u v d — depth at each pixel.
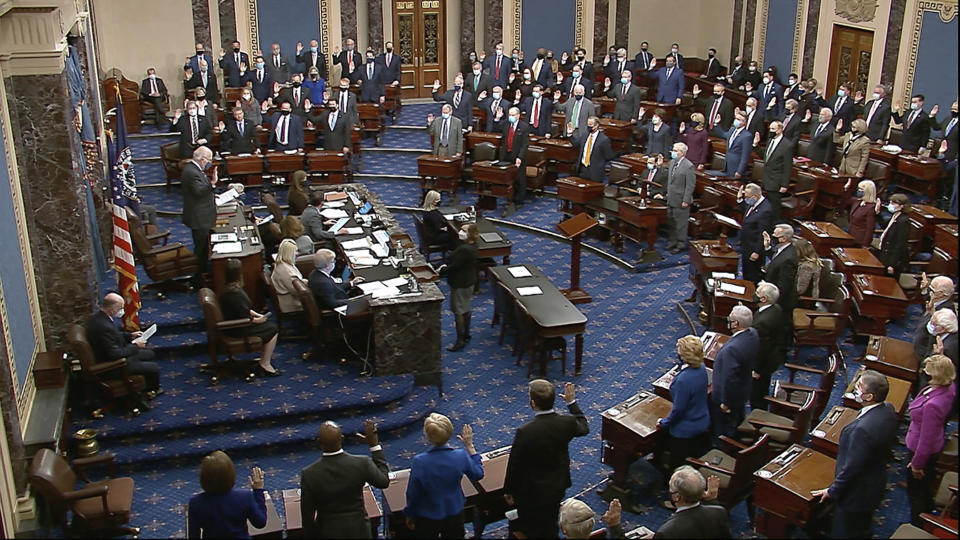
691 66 24.34
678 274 14.07
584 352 11.77
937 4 16.75
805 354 11.38
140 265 13.12
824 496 7.25
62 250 9.91
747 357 8.50
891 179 15.89
